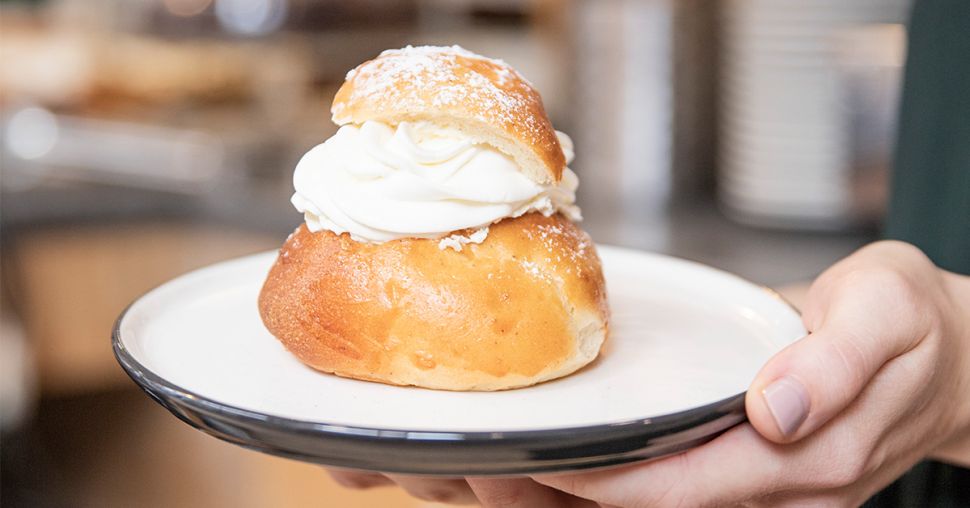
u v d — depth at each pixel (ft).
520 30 4.35
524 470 1.42
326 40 4.42
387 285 1.59
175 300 1.79
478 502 1.78
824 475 1.52
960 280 1.71
